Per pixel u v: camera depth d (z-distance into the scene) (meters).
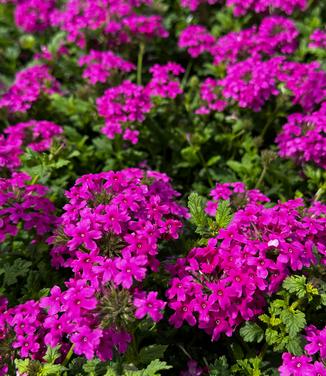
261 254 0.44
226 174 0.59
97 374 0.43
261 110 0.61
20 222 0.52
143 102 0.58
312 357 0.44
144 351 0.44
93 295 0.42
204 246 0.47
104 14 0.68
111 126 0.58
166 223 0.46
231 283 0.44
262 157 0.54
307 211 0.48
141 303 0.42
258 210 0.46
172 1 0.79
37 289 0.48
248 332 0.44
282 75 0.59
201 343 0.49
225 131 0.61
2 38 0.75
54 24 0.72
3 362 0.44
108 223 0.44
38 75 0.63
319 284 0.45
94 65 0.63
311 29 0.69
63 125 0.64
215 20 0.76
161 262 0.46
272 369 0.45
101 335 0.41
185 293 0.44
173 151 0.61
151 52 0.72
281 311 0.43
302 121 0.57
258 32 0.65
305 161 0.56
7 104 0.61
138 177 0.48
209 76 0.70
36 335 0.44
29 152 0.52
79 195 0.47
